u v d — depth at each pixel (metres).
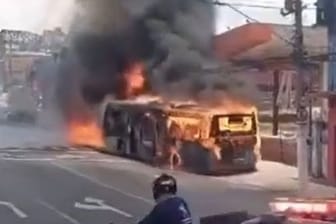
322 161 41.94
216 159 45.12
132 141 53.84
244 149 45.94
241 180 42.41
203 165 45.59
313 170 42.38
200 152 45.78
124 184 38.47
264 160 52.38
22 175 41.91
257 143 46.72
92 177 41.47
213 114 45.34
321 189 37.69
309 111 42.53
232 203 32.69
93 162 50.78
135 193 34.84
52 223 26.27
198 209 30.62
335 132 40.31
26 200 31.81
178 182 41.12
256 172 45.91
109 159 53.34
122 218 27.47
